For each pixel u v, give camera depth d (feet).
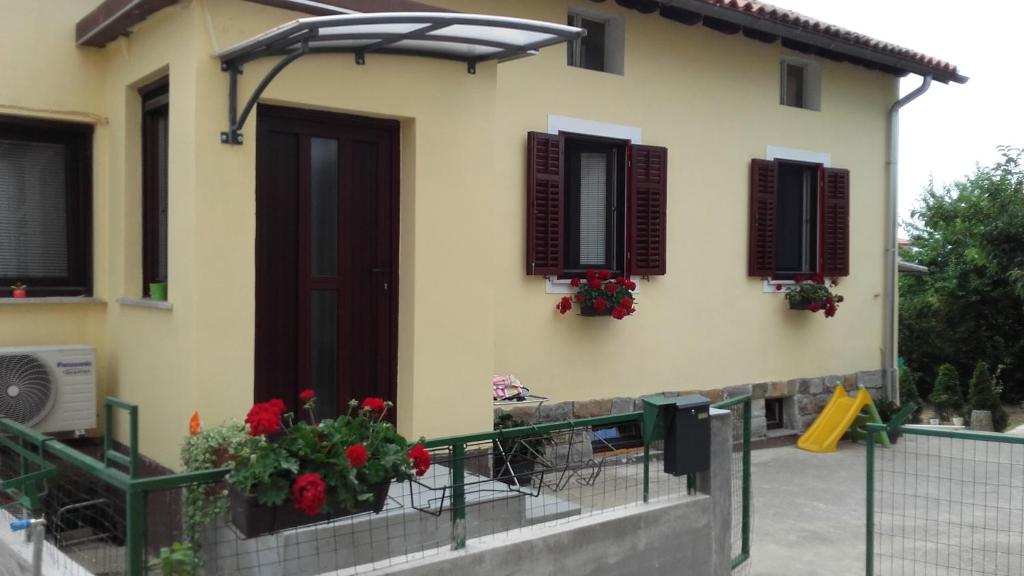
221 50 15.85
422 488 15.76
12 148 18.78
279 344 17.52
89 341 19.27
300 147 17.66
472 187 19.24
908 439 34.14
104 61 19.29
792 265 33.19
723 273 29.99
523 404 23.85
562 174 25.21
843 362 34.58
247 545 12.57
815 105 33.40
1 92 18.13
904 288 65.16
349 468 10.93
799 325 32.76
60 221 19.43
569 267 26.35
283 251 17.53
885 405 34.09
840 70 33.99
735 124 30.22
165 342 16.66
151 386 17.24
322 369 18.20
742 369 30.81
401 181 18.71
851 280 34.91
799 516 22.84
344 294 18.35
